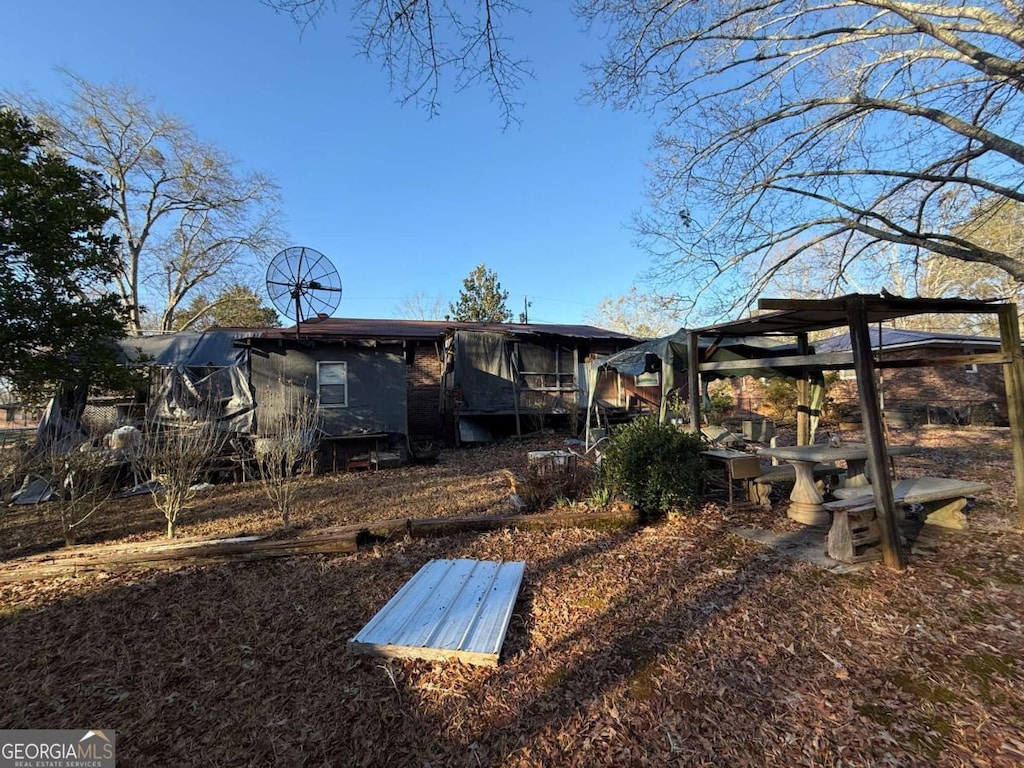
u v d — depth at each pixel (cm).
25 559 445
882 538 396
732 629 304
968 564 394
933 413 1628
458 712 238
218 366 1048
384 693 253
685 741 213
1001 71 569
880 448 398
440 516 578
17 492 623
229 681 269
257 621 334
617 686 253
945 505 485
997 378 1695
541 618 327
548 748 212
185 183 2319
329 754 213
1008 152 617
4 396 790
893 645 281
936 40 688
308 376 1052
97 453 586
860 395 407
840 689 243
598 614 329
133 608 362
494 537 486
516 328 1547
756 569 396
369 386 1087
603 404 1430
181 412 903
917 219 831
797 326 620
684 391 1284
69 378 611
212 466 819
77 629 333
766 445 993
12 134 630
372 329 1514
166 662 289
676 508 540
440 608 329
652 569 402
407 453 1073
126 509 682
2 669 288
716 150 815
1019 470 482
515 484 667
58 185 599
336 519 587
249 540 464
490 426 1384
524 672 267
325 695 253
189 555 442
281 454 630
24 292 575
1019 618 307
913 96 724
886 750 203
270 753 215
